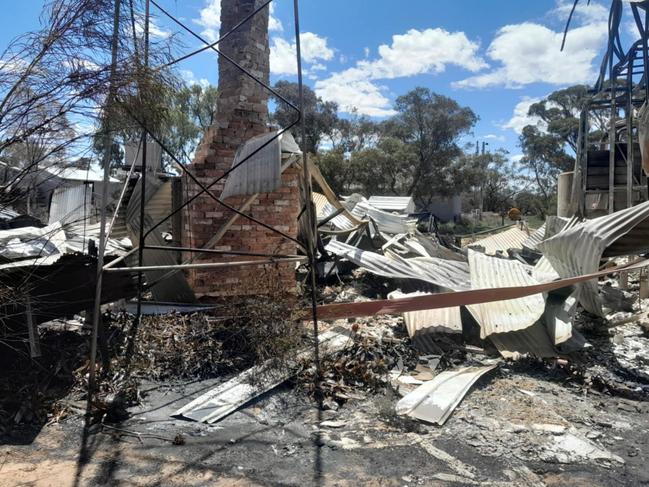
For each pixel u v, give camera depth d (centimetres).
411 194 4212
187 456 334
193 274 648
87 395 410
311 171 709
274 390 447
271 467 321
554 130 5138
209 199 649
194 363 490
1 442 346
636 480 314
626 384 488
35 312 443
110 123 402
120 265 599
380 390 451
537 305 596
